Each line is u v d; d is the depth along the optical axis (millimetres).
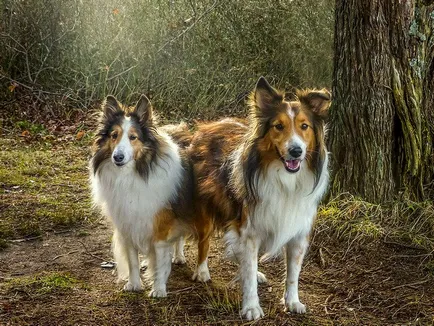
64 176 8023
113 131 4488
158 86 11289
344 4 5625
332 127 5848
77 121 10609
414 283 4719
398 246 5207
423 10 5590
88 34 11453
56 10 11500
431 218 5438
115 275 5023
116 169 4477
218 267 5195
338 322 4191
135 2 11523
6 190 7309
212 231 4828
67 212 6441
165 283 4633
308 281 4859
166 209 4543
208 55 11531
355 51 5574
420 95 5695
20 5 11516
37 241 5809
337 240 5363
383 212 5590
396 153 5773
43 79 11570
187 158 4859
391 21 5484
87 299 4543
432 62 5809
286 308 4344
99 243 5766
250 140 4125
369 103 5590
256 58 11633
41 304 4449
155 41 11445
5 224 6133
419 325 4125
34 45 11602
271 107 4023
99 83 11172
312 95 4059
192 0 11727
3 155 8766
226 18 11695
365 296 4559
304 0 11695
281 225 4137
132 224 4547
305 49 11703
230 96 11227
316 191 4160
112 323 4164
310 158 4062
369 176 5695
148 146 4496
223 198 4414
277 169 4039
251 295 4254
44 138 9836
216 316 4254
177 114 10844
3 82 11422
